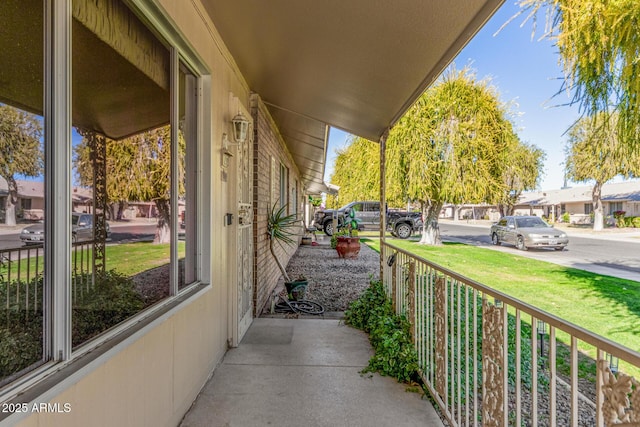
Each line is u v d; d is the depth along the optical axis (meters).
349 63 2.86
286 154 8.52
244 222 3.69
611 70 4.02
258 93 4.42
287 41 2.74
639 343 3.75
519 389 1.51
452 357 2.12
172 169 2.11
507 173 13.54
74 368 1.18
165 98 2.07
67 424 1.16
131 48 1.75
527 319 4.38
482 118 11.82
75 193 1.38
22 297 1.09
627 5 3.66
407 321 3.12
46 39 1.17
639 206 28.22
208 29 2.63
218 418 2.19
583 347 3.66
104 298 1.54
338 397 2.45
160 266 1.99
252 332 3.76
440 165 11.97
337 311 4.73
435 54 2.45
